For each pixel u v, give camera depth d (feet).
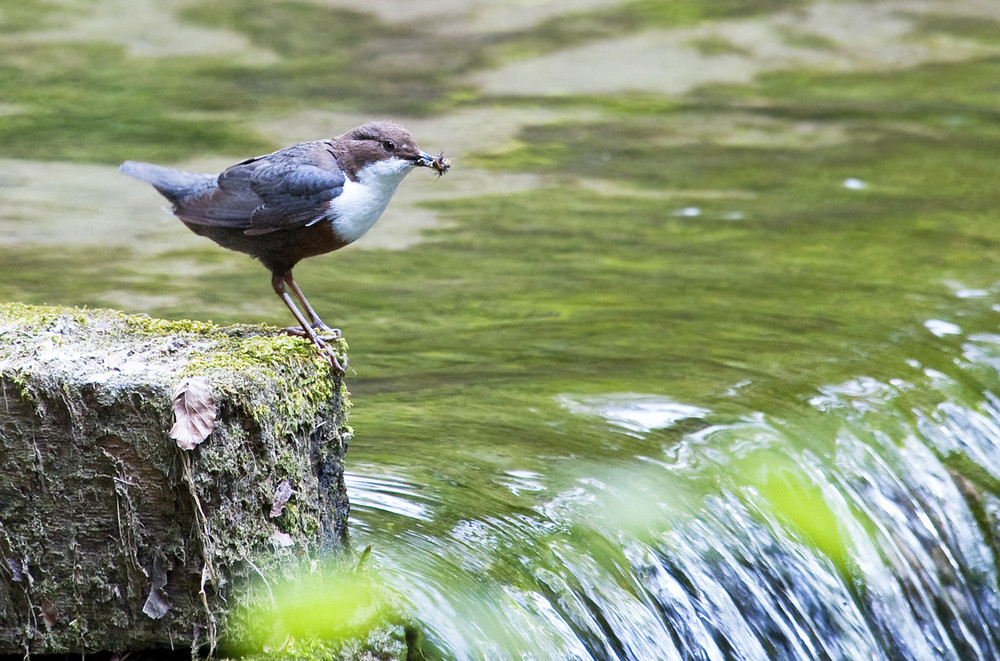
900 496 30.66
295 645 19.52
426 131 63.77
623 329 38.29
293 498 19.53
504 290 42.09
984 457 32.91
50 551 18.89
